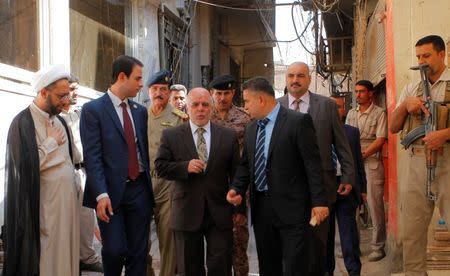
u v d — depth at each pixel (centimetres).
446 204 394
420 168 405
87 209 516
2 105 483
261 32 1670
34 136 348
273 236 375
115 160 383
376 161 605
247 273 466
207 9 1420
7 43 525
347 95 1483
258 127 378
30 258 334
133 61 396
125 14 904
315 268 378
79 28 717
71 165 377
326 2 1166
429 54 393
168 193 461
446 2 551
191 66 1286
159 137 490
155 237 719
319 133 444
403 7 561
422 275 415
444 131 379
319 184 356
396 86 560
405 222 418
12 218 336
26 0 562
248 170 387
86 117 383
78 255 377
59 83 358
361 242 714
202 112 395
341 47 1455
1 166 476
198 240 394
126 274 397
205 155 395
